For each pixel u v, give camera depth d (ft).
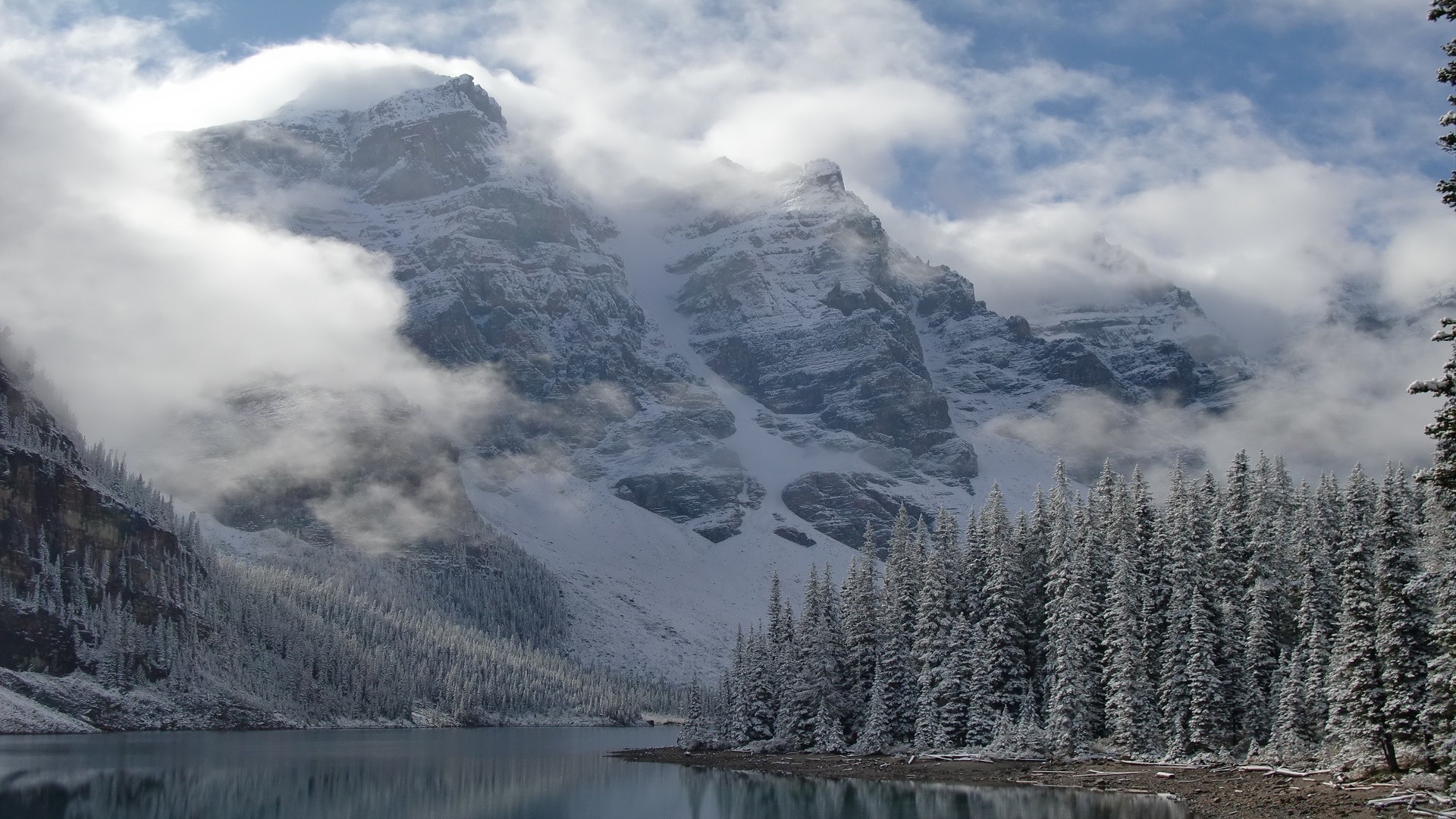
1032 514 499.51
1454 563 225.76
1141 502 456.45
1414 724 294.25
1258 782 330.75
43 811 344.28
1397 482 352.28
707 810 368.27
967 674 459.73
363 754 599.98
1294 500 443.73
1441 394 163.12
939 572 480.64
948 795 371.35
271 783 437.58
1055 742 416.87
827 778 442.09
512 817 354.95
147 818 338.54
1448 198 147.74
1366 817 261.24
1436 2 148.25
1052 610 441.27
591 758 593.42
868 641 529.04
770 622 609.83
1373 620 311.06
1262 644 385.29
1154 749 393.70
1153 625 418.72
